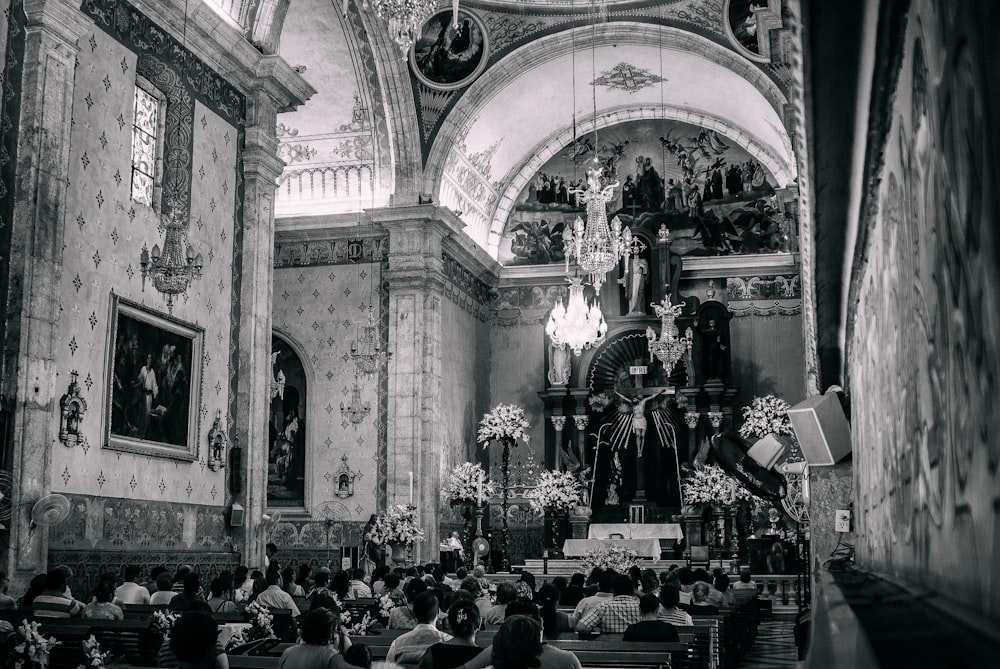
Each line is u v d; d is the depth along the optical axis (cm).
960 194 160
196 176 1583
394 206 2536
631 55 2727
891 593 219
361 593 1498
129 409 1385
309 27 2397
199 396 1546
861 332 574
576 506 2800
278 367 2591
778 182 2964
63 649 796
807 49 278
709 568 2569
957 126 159
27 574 1123
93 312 1313
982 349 147
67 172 1232
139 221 1431
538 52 2628
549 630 987
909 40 220
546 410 2953
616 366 2988
